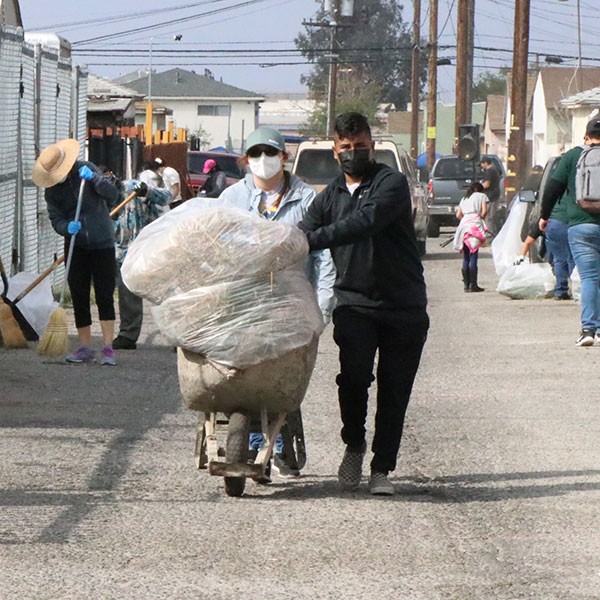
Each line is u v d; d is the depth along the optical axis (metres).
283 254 11.36
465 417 16.28
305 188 12.60
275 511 11.58
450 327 26.31
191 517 11.31
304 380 11.80
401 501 12.05
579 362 20.95
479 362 21.14
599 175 22.09
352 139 11.77
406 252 12.09
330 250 12.28
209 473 12.04
